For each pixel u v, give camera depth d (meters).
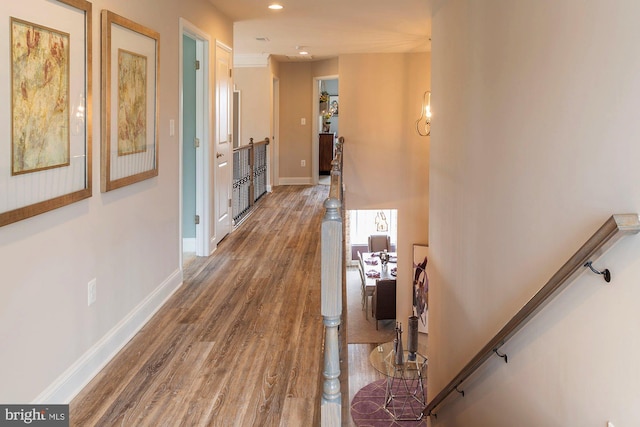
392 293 9.12
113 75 2.87
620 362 1.80
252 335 3.27
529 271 2.64
